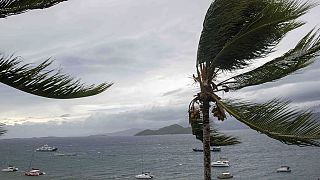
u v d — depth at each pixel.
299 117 6.06
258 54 8.36
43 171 126.62
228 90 9.06
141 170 125.50
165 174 114.56
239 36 7.96
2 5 3.49
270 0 8.08
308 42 7.15
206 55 8.91
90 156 193.75
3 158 184.12
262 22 7.45
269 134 6.33
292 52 7.53
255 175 102.94
